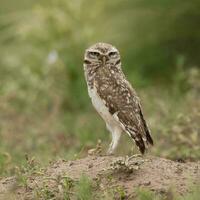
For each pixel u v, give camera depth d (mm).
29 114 18484
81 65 20906
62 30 21609
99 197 9523
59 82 20094
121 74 11672
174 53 21266
